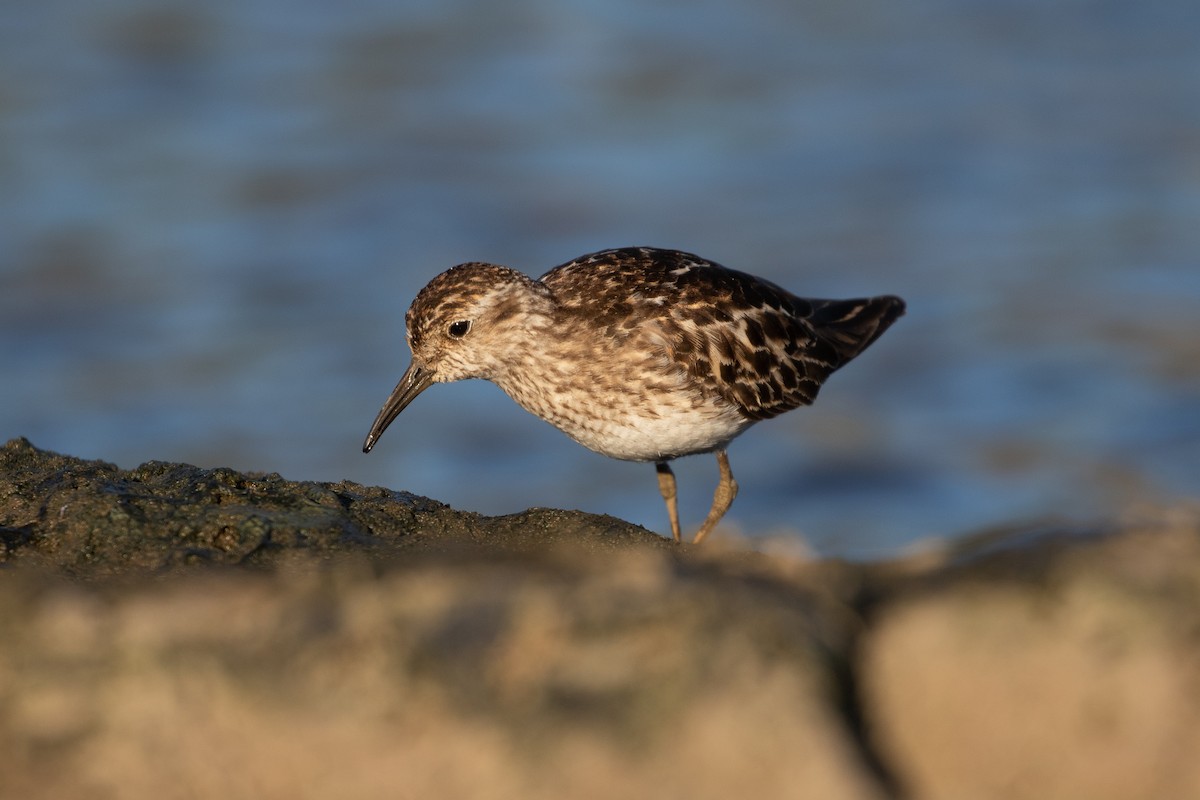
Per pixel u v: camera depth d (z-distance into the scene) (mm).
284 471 17750
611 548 7254
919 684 5680
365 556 7008
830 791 5270
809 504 17328
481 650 5781
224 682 5770
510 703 5602
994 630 5723
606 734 5473
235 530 7184
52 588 6555
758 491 17672
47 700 5844
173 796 5703
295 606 6164
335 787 5602
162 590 6473
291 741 5648
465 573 6484
